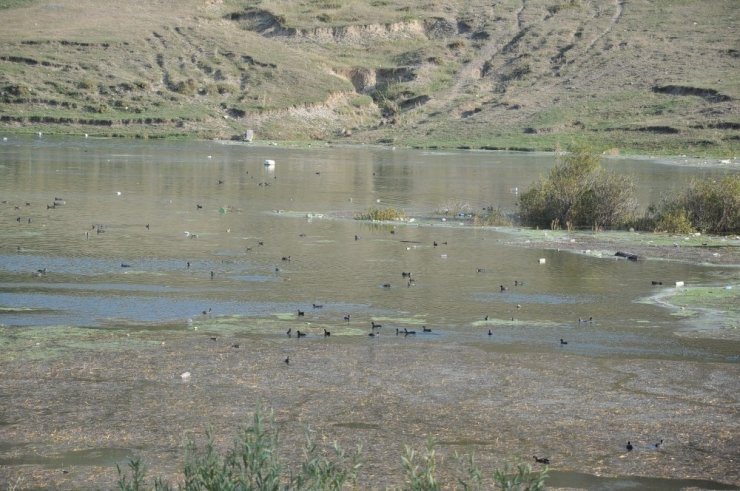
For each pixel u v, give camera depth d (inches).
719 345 837.2
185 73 4566.9
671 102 4141.2
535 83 4655.5
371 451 587.5
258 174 2470.5
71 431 616.7
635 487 547.2
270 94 4473.4
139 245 1304.1
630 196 1583.4
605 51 4849.9
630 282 1093.8
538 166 2903.5
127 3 5398.6
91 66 4468.5
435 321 912.3
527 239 1400.1
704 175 2581.2
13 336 834.8
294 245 1331.2
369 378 729.0
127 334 848.3
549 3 5585.6
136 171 2437.3
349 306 969.5
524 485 515.8
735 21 5113.2
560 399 688.4
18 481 542.9
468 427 633.0
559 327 892.0
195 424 629.9
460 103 4485.7
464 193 2105.1
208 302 979.3
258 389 700.7
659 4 5423.2
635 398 692.7
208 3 5561.0
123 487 409.7
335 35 5265.8
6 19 4943.4
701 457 590.2
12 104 4050.2
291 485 392.2
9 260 1171.9
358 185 2256.4
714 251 1302.9
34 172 2310.5
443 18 5477.4
